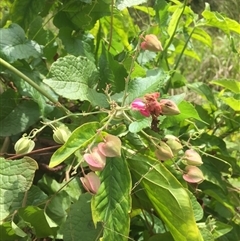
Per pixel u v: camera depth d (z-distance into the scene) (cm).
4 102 47
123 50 54
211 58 143
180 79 57
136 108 35
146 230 45
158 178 38
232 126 55
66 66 39
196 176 38
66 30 49
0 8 58
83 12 50
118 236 36
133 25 59
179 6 55
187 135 51
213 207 53
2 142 51
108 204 36
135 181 41
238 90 51
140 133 40
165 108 35
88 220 39
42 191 43
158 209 40
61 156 34
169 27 55
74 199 44
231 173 52
